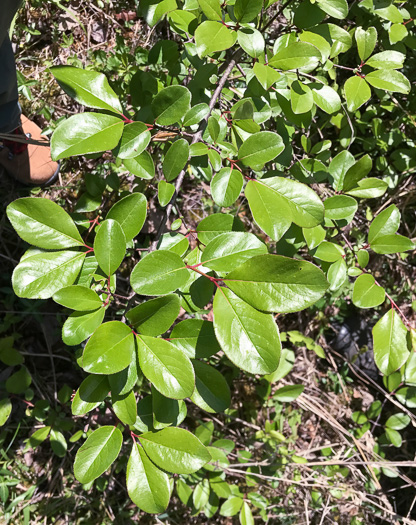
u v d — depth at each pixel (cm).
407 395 77
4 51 47
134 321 27
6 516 63
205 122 39
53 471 68
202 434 63
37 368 70
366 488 80
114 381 29
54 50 73
